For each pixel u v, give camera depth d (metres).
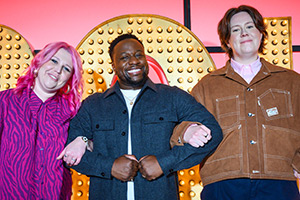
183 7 3.20
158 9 3.20
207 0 3.23
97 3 3.21
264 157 2.02
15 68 2.96
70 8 3.21
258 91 2.15
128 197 1.87
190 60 2.88
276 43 3.01
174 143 1.85
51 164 1.93
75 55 2.18
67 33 3.17
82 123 2.07
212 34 3.19
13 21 3.17
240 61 2.32
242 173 2.02
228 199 2.02
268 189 1.98
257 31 2.24
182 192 2.76
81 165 1.87
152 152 1.88
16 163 1.84
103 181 1.90
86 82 2.87
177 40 2.93
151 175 1.75
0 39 2.97
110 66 2.91
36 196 1.87
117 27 2.95
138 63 2.00
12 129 1.88
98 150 1.96
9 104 1.94
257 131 2.07
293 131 2.04
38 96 2.09
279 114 2.08
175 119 1.97
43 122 1.99
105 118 1.99
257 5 3.22
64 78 2.10
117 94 2.04
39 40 3.15
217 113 2.20
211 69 2.87
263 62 2.27
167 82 2.90
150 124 1.93
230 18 2.32
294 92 2.11
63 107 2.14
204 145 1.80
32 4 3.20
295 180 2.05
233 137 2.11
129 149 1.93
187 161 1.81
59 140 2.00
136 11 3.20
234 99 2.18
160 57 2.92
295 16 3.21
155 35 2.94
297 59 3.21
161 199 1.81
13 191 1.81
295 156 2.05
